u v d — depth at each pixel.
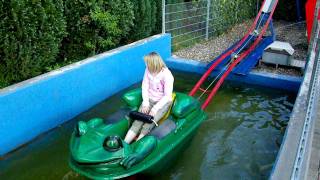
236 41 5.36
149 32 4.80
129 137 2.34
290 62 4.10
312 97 2.19
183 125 2.52
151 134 2.31
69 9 3.63
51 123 3.01
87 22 3.79
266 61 4.20
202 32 5.46
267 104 3.54
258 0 7.43
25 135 2.78
